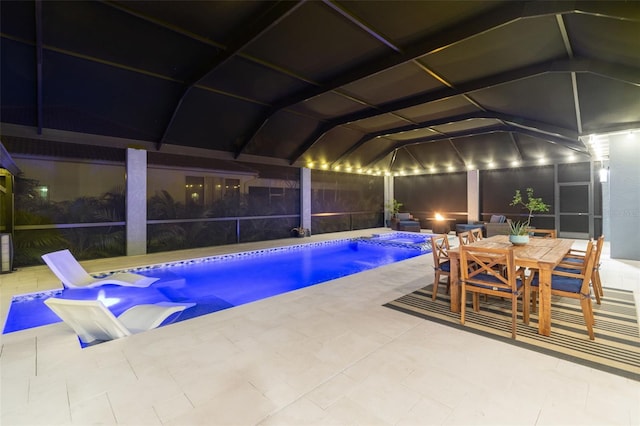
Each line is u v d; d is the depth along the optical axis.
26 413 1.76
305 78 5.39
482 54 4.37
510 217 10.64
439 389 1.98
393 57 4.54
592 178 9.01
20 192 5.60
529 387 1.99
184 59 4.80
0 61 4.41
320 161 10.63
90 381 2.07
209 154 7.97
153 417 1.73
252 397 1.90
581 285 2.82
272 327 2.94
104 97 5.57
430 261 6.17
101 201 6.46
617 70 3.74
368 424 1.68
